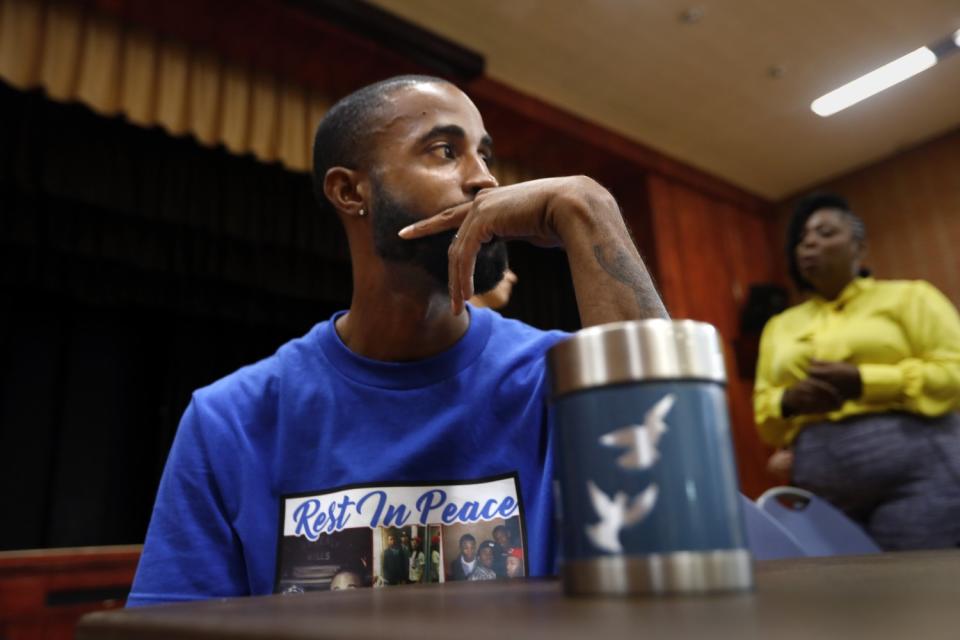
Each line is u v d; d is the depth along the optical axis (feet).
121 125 9.38
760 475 12.59
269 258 10.73
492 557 2.13
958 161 13.23
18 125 8.55
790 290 14.79
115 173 9.20
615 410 0.85
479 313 2.62
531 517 2.18
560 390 0.90
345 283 11.46
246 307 11.02
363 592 1.21
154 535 2.19
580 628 0.61
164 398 10.73
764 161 14.03
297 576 2.12
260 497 2.24
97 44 8.73
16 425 9.55
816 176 14.66
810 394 5.41
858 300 6.00
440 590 1.15
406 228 2.31
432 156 2.43
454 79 10.46
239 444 2.31
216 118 9.53
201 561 2.14
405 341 2.46
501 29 10.19
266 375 2.48
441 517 2.18
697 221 13.84
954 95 12.26
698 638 0.55
